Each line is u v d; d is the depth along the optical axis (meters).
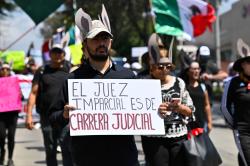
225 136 14.50
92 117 4.34
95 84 4.38
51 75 7.83
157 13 10.93
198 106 7.79
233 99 6.68
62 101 4.49
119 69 4.52
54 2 8.53
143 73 6.62
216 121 18.89
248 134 6.54
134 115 4.42
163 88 5.74
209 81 9.79
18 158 10.72
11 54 17.17
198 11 11.90
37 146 12.66
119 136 4.41
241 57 6.58
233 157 10.69
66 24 23.30
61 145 6.72
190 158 5.54
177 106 5.41
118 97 4.42
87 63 4.51
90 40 4.37
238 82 6.65
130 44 42.00
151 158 5.71
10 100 9.49
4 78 9.48
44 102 7.80
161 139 5.68
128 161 4.40
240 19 40.75
